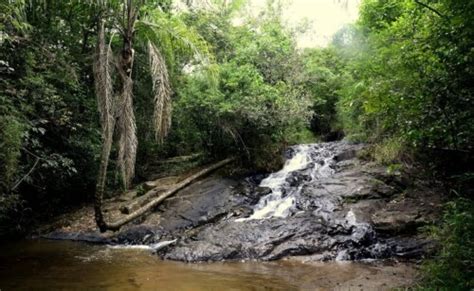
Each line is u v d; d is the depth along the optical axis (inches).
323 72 805.9
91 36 523.5
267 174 558.9
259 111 514.3
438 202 368.2
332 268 298.8
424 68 188.5
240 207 450.9
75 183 519.2
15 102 328.2
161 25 403.9
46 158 381.1
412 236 341.1
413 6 217.9
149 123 600.4
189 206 462.0
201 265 312.2
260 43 580.1
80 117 467.8
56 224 460.8
